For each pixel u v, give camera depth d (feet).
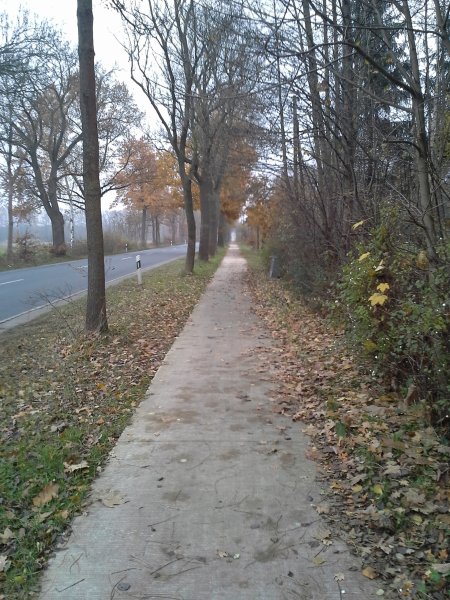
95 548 11.36
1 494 13.85
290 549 11.19
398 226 19.24
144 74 60.08
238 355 27.71
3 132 112.06
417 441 15.23
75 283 66.80
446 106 19.67
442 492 12.69
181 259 118.42
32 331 36.52
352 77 26.21
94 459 15.60
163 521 12.30
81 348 28.89
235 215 161.99
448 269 14.80
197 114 63.52
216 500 13.16
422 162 17.34
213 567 10.66
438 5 16.57
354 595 9.85
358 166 29.19
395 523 11.91
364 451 15.16
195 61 54.65
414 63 17.38
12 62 52.54
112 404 20.51
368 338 18.81
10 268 97.35
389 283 17.90
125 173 132.05
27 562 10.93
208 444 16.48
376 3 20.30
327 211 37.24
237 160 49.62
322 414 18.56
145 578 10.38
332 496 13.30
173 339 32.14
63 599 9.87
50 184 121.80
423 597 9.69
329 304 28.45
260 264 91.40
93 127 30.89
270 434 17.20
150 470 14.82
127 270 85.87
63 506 13.12
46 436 17.72
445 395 15.39
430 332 15.05
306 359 25.88
